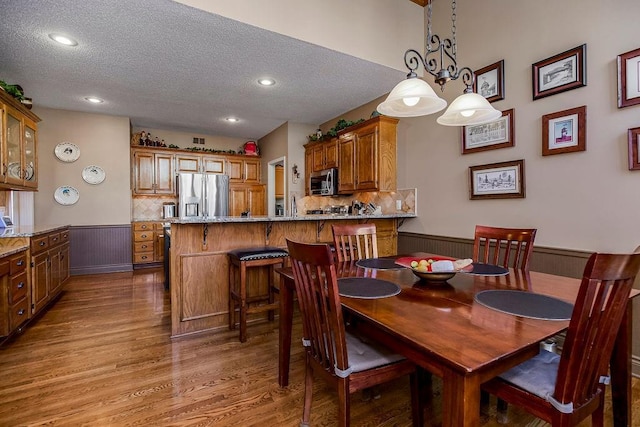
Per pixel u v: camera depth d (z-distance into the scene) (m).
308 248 1.29
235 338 2.70
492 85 2.88
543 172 2.54
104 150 5.05
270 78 3.67
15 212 4.12
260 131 6.27
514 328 1.09
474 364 0.85
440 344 0.97
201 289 2.85
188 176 5.58
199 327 2.84
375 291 1.51
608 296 1.08
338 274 1.87
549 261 2.50
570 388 1.04
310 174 5.33
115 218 5.15
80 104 4.52
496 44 2.87
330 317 1.32
